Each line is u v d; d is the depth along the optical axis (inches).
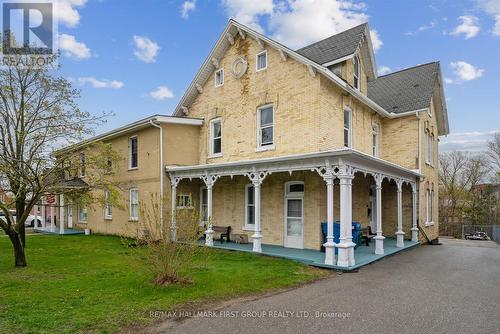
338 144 549.6
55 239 706.8
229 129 640.4
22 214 434.0
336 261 428.1
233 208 647.1
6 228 404.8
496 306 266.8
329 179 425.1
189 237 335.9
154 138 670.5
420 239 695.7
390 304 271.1
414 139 697.0
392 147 722.2
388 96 780.6
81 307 252.7
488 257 524.4
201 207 697.0
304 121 526.6
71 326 215.9
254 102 599.2
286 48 545.3
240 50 633.0
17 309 246.8
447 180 1902.1
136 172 715.4
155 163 663.1
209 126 682.8
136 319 231.5
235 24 621.9
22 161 424.8
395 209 711.1
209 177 581.6
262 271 382.9
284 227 565.0
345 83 524.7
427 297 292.2
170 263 326.3
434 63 820.0
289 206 566.6
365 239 610.5
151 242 331.9
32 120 469.1
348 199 419.5
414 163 693.9
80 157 530.3
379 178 511.8
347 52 578.2
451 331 215.2
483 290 316.8
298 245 545.3
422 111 685.3
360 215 634.8
